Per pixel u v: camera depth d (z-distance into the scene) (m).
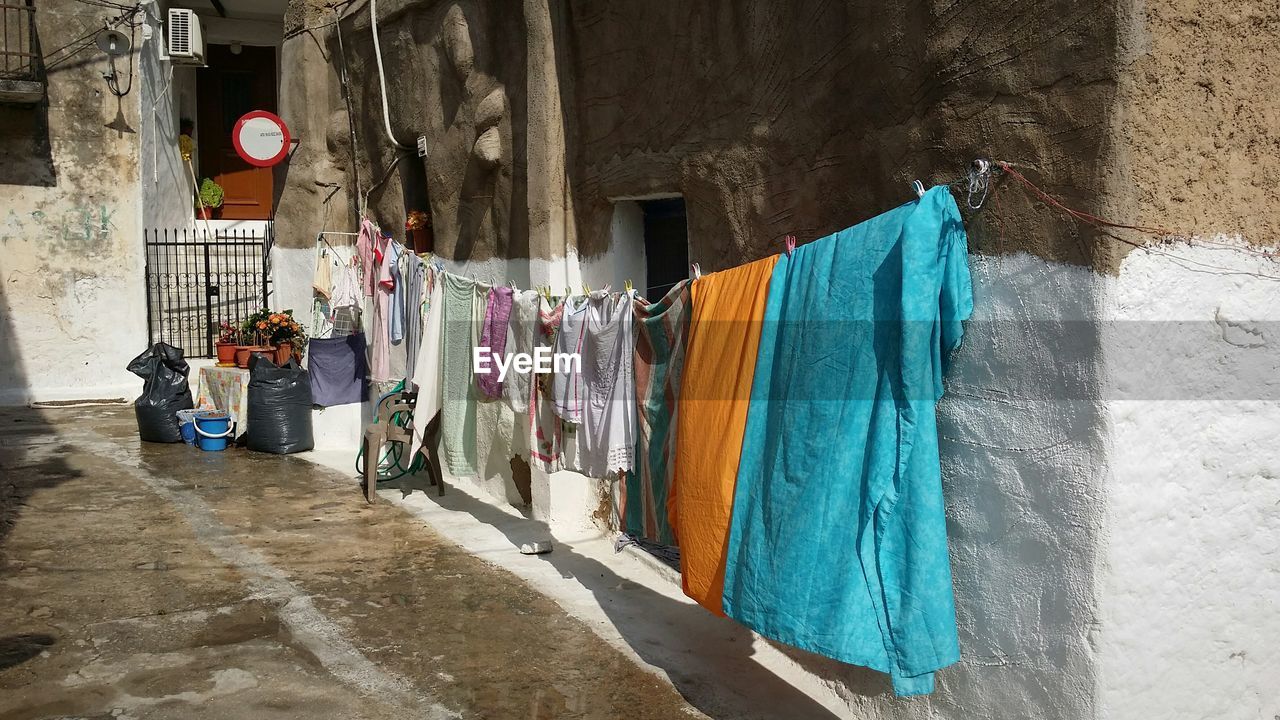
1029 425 3.09
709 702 4.14
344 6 8.98
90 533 6.40
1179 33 2.89
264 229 15.78
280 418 9.10
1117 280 2.84
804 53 4.20
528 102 6.45
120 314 13.38
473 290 6.50
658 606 5.26
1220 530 3.07
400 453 8.23
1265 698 3.19
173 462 8.73
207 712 3.93
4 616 4.89
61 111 12.95
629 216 6.28
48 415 11.42
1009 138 3.15
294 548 6.19
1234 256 3.06
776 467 3.62
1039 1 3.04
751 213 4.61
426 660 4.52
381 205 8.98
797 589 3.46
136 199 13.39
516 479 7.24
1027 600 3.10
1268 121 3.12
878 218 3.38
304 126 9.63
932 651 3.19
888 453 3.26
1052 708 3.01
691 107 5.07
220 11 15.69
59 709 3.90
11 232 12.78
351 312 9.30
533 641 4.77
